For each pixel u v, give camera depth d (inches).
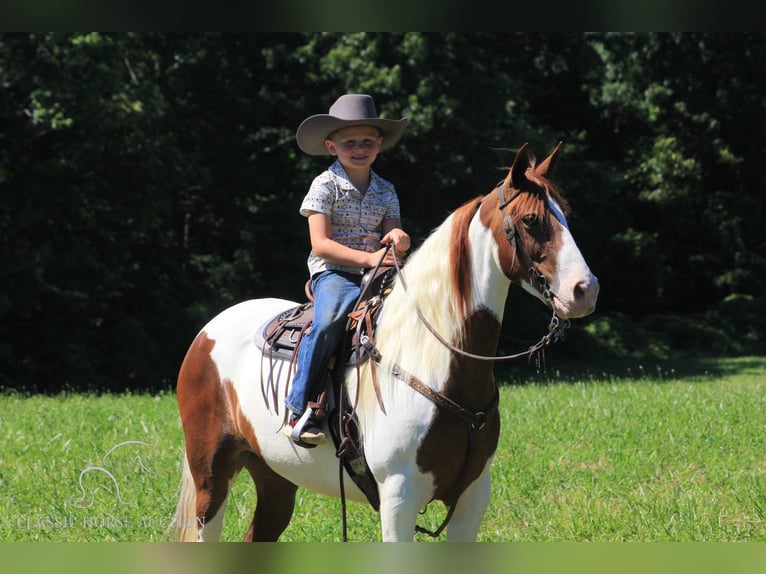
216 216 900.0
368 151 183.3
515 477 303.6
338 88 827.4
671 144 1108.5
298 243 867.4
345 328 176.4
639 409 436.5
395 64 793.6
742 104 1138.0
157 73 815.1
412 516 161.9
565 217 154.9
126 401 499.8
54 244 720.3
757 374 810.2
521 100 919.0
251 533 211.3
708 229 1157.1
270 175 891.4
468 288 163.0
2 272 679.1
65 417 418.9
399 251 173.6
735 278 1159.0
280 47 804.6
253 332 201.8
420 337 165.0
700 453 338.0
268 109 853.2
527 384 673.0
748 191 1191.6
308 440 171.8
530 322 901.2
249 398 193.2
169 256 875.4
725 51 1115.9
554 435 372.8
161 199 751.1
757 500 266.7
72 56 644.7
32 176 688.4
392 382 164.6
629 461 323.3
